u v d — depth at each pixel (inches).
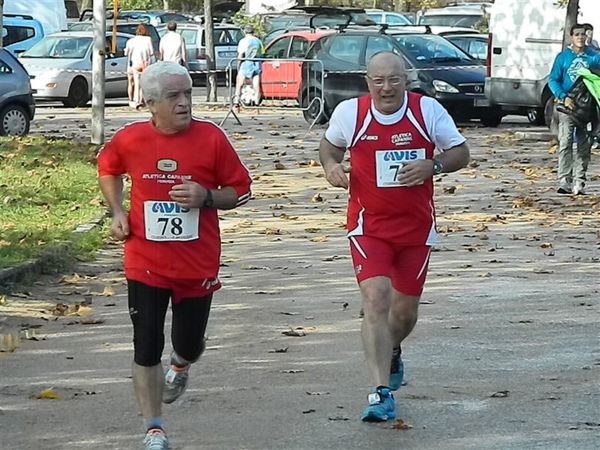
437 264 851.4
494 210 1105.4
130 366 585.3
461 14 3316.9
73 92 2394.2
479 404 526.0
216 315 693.9
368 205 499.8
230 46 3070.9
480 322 678.5
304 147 1640.0
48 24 2800.2
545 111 1871.3
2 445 469.1
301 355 607.8
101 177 458.3
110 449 466.0
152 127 450.9
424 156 498.6
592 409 518.9
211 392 543.2
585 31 1186.0
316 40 2041.1
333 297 743.7
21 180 1205.7
